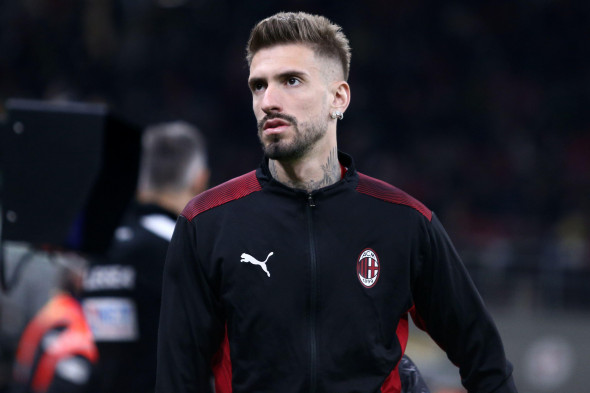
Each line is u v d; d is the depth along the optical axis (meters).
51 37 45.41
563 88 48.69
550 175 44.34
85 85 44.91
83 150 8.99
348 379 6.27
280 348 6.25
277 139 6.28
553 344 29.69
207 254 6.45
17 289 13.11
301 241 6.37
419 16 49.69
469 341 6.79
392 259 6.48
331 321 6.29
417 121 47.34
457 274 6.75
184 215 6.61
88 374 9.86
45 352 10.26
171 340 6.45
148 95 46.09
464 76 48.75
